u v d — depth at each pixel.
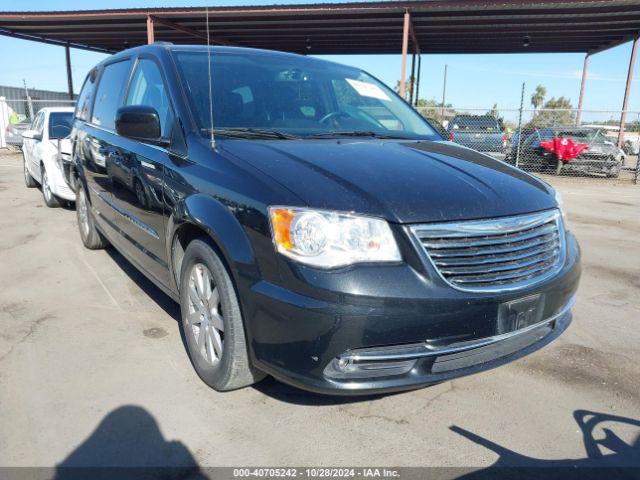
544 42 19.86
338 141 3.20
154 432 2.52
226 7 15.79
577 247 3.13
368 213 2.30
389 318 2.22
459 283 2.35
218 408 2.73
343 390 2.27
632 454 2.46
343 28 17.77
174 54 3.65
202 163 2.85
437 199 2.45
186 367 3.14
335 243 2.25
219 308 2.76
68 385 2.91
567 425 2.67
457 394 2.95
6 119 21.58
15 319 3.80
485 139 15.99
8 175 12.70
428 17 15.80
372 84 4.35
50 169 7.59
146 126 3.14
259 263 2.36
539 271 2.65
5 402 2.74
